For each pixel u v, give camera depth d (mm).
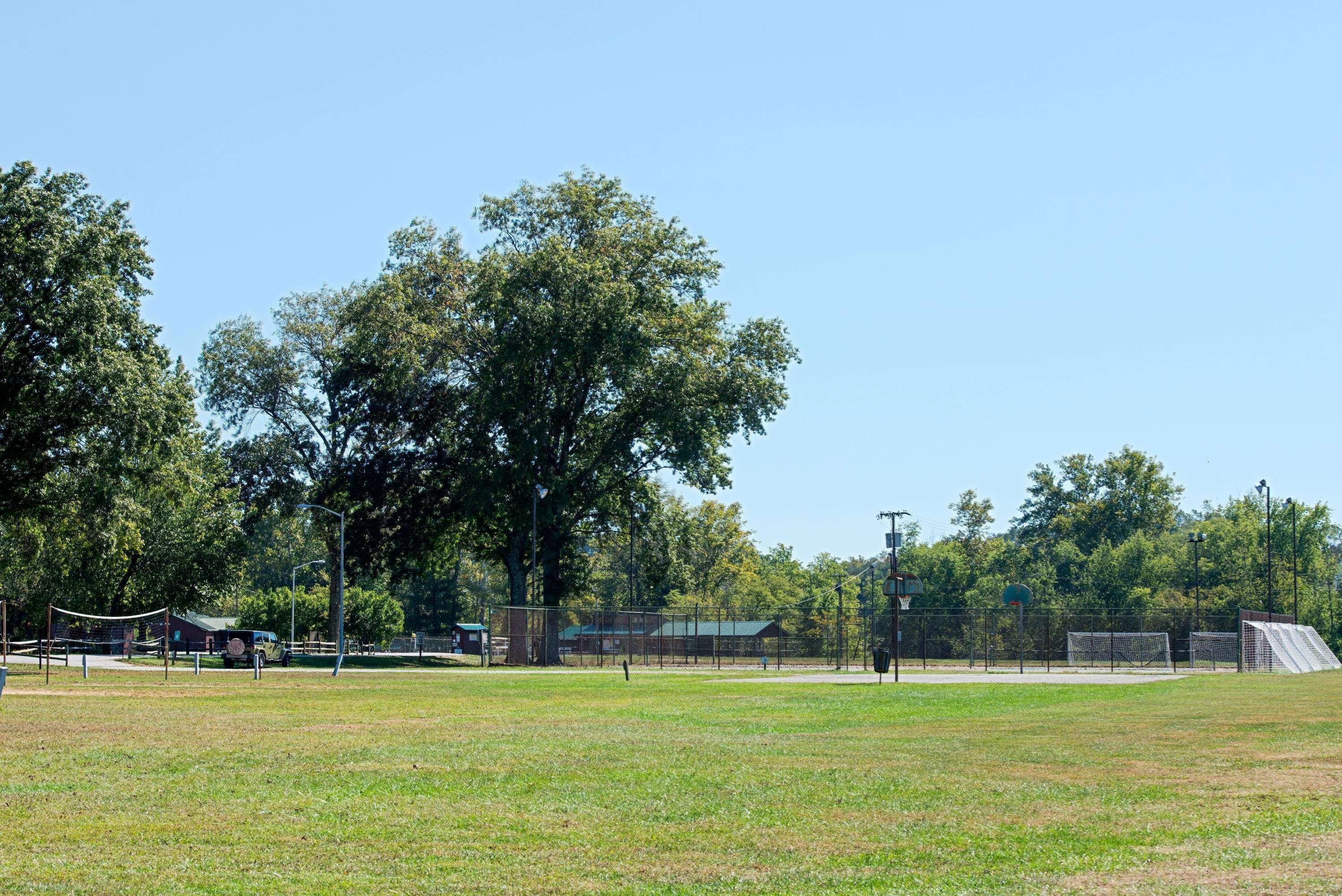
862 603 127812
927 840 12555
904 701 34594
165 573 81625
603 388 69375
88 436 49719
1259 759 19078
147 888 10281
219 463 77250
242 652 56438
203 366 77750
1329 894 9664
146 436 48594
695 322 69375
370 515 72688
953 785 16438
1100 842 12156
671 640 72688
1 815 13617
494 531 73125
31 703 28922
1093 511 148625
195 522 81938
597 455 70438
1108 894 9836
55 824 13164
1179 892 9805
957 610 78812
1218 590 113000
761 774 17500
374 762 18422
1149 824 13219
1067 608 111812
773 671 60406
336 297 79250
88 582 79375
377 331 67188
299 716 27125
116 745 20250
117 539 56312
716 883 10648
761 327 71812
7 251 45906
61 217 47969
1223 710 30172
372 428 73125
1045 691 40156
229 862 11375
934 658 74312
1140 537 121500
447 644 107562
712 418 68312
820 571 144250
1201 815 13734
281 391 78500
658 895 10211
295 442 78438
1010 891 10055
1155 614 72188
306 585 139875
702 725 25922
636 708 31078
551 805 14773
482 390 66125
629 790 16016
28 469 50094
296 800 14914
